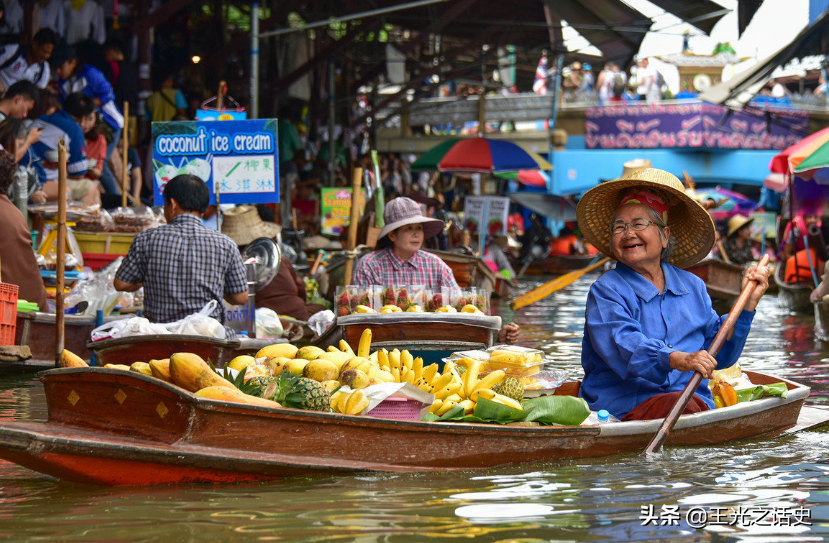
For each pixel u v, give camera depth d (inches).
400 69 821.2
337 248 552.1
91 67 454.0
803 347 339.9
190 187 234.2
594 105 1095.0
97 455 118.3
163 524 109.2
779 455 153.1
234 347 220.2
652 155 1086.4
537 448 144.6
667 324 168.6
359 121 876.0
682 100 1071.6
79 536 104.9
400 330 216.4
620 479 134.2
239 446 125.0
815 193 524.7
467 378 157.9
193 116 558.3
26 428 122.2
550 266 1031.0
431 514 114.3
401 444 134.6
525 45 738.2
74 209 336.8
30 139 319.9
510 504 119.3
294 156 668.1
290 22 737.6
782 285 521.3
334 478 130.4
